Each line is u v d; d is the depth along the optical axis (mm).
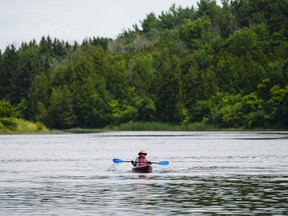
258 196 33531
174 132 164375
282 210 29031
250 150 72875
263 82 168500
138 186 38406
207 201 31938
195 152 70688
